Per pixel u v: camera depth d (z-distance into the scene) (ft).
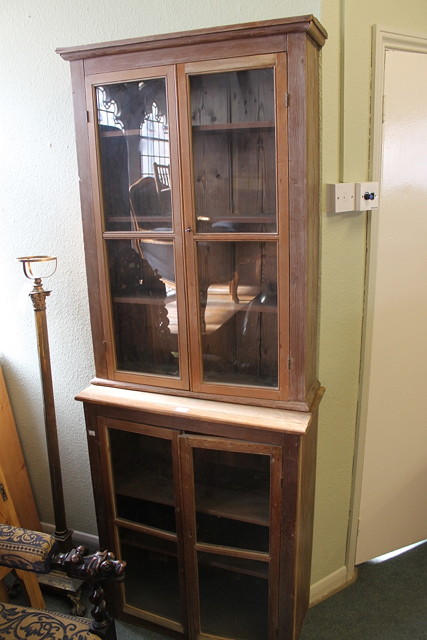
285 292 4.36
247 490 5.16
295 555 4.80
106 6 4.99
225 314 4.69
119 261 4.96
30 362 6.51
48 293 5.38
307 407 4.55
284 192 4.15
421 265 5.72
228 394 4.80
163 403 4.86
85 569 3.87
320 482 5.72
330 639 5.54
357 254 5.23
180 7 4.75
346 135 4.81
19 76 5.49
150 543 5.48
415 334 5.91
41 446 6.82
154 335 5.05
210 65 4.09
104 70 4.42
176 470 4.96
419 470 6.51
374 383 5.79
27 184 5.83
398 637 5.55
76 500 6.87
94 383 5.33
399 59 4.95
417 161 5.35
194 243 4.52
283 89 3.95
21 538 4.07
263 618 5.32
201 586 5.38
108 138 4.64
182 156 4.35
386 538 6.56
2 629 3.94
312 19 3.73
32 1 5.21
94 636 3.90
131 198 4.71
